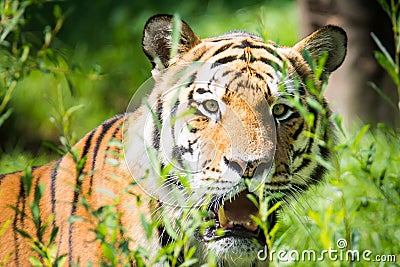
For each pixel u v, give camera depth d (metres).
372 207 10.89
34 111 20.95
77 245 8.94
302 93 9.09
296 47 9.73
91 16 25.14
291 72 9.12
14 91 21.28
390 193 9.19
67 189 9.28
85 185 9.16
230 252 8.78
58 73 14.35
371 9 16.88
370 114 17.00
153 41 9.45
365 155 9.19
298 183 9.12
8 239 9.52
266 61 9.10
